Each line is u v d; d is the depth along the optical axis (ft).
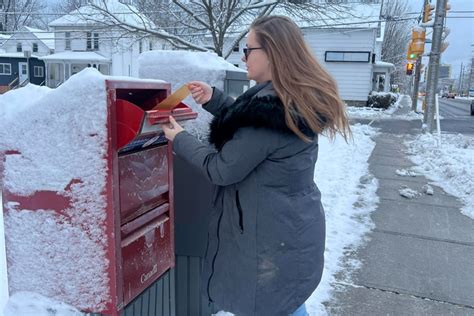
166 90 6.95
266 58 6.07
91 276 5.87
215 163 5.90
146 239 6.45
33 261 6.11
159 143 6.72
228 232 6.34
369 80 89.86
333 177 22.53
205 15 46.57
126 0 50.37
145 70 9.20
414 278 11.74
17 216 6.09
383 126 52.90
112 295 5.82
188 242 8.29
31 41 156.66
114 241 5.71
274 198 6.00
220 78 8.93
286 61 5.84
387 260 12.84
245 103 5.85
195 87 7.23
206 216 8.14
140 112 5.47
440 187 21.67
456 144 35.68
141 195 6.27
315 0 52.06
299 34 6.07
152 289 6.77
